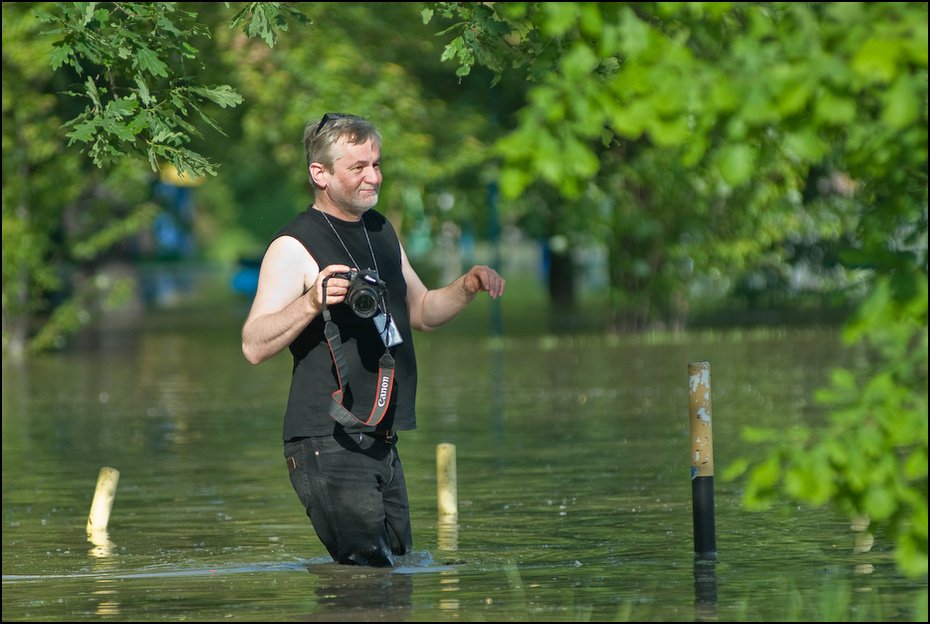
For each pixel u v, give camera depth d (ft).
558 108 34.09
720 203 204.03
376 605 49.42
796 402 122.01
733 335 205.05
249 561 60.95
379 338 53.47
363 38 197.26
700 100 33.27
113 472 72.49
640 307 212.23
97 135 57.11
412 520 71.10
